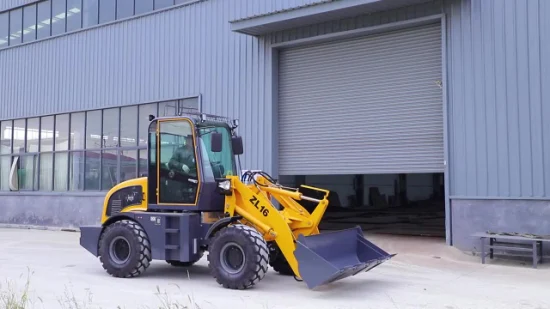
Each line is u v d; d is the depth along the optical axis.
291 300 7.46
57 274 9.72
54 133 19.89
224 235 8.21
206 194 8.92
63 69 19.64
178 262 10.30
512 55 11.09
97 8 18.80
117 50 18.06
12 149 21.25
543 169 10.67
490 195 11.20
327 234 8.31
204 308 6.95
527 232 10.77
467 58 11.61
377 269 10.06
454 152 11.67
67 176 19.36
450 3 11.87
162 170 9.28
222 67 15.51
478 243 11.30
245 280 7.99
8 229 19.73
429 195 27.06
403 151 12.64
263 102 14.65
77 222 18.66
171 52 16.66
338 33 13.34
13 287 8.36
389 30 12.92
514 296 7.79
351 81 13.52
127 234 9.12
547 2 10.78
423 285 8.59
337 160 13.63
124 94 17.77
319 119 13.99
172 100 16.58
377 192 27.56
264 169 14.51
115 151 17.98
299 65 14.41
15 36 21.47
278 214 8.25
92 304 7.23
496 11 11.30
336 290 8.17
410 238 13.83
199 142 9.05
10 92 21.38
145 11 17.44
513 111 11.03
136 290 8.20
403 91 12.72
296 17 13.05
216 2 15.76
